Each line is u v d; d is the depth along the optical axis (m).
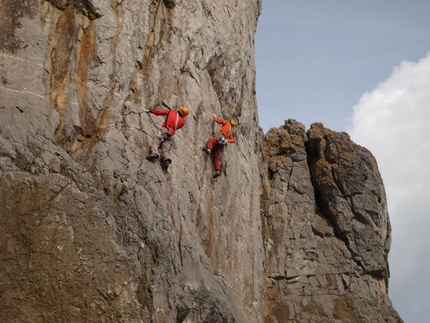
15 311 14.11
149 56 20.11
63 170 16.02
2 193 14.95
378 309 29.20
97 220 15.73
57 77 17.30
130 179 17.06
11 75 16.33
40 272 14.61
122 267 15.41
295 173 32.88
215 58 23.86
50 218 15.17
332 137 33.62
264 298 28.39
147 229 16.55
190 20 22.36
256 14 31.56
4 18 16.70
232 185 24.31
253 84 30.20
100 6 18.67
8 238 14.66
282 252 30.42
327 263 30.30
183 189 19.58
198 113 21.86
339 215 31.31
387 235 32.41
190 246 18.19
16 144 15.59
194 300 17.50
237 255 24.00
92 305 14.72
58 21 17.78
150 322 15.27
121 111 18.38
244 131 27.94
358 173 32.09
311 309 28.95
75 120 17.09
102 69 18.27
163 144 18.58
